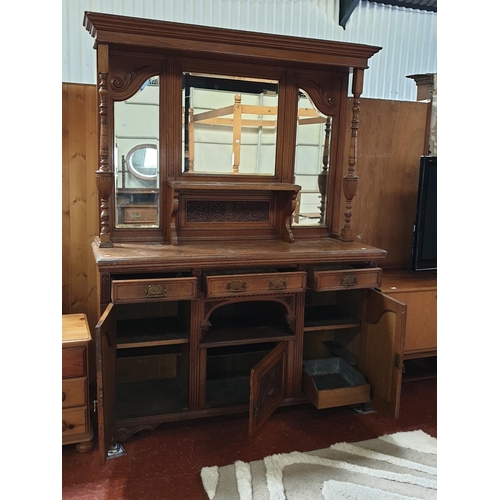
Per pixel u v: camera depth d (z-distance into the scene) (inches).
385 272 111.2
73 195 88.9
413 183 112.7
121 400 83.4
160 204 85.4
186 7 117.1
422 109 109.9
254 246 86.1
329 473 70.9
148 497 65.2
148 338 78.6
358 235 110.0
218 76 85.2
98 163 81.7
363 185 108.3
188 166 85.8
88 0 109.7
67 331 76.2
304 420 87.0
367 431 83.6
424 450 77.5
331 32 132.7
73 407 73.4
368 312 88.4
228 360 98.0
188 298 73.3
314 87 91.7
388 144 108.7
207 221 88.8
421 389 101.1
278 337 84.8
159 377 93.0
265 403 79.5
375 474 70.7
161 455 75.0
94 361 94.0
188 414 80.7
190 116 84.5
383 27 138.8
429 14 143.6
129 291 70.0
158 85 81.9
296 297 85.0
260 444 78.7
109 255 73.4
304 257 81.8
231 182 88.7
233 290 76.4
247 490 66.4
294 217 95.3
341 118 94.5
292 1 126.9
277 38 80.4
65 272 90.6
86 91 86.4
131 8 112.7
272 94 89.0
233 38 78.4
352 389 84.8
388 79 142.4
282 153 91.3
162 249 79.7
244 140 88.6
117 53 78.6
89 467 71.4
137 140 82.2
